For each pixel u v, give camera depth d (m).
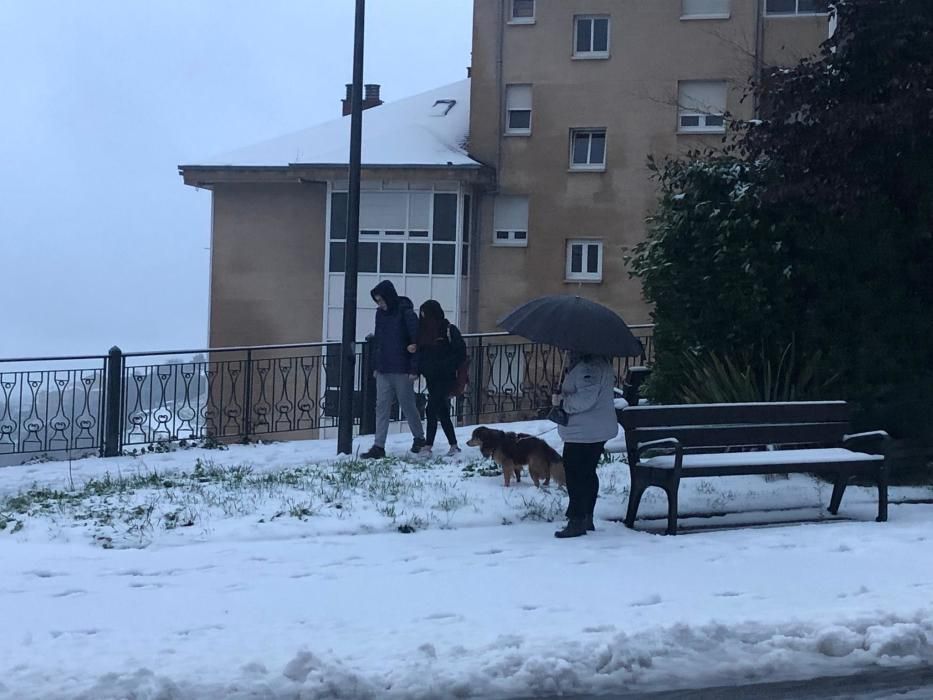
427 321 11.98
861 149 10.37
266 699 5.05
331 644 5.73
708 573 7.14
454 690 5.18
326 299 32.09
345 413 12.65
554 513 8.93
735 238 10.85
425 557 7.63
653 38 30.72
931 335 10.45
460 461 11.46
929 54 10.40
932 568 7.26
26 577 7.19
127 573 7.30
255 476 10.66
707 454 9.20
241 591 6.80
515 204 32.06
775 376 10.79
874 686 5.47
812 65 10.84
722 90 30.33
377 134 33.44
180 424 13.98
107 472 11.27
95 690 5.01
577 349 7.93
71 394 13.26
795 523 8.84
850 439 9.09
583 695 5.30
